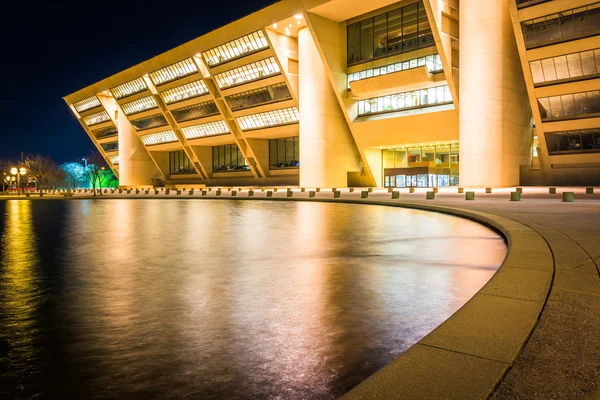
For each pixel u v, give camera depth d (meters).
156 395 3.80
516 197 27.11
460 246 11.28
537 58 43.75
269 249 11.62
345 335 5.08
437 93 50.78
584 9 40.28
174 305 6.53
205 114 73.12
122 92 85.38
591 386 2.94
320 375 4.10
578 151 46.19
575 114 44.75
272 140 73.25
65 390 3.91
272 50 57.84
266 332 5.25
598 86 42.31
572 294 5.12
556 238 9.70
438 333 3.92
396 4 51.59
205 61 66.88
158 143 87.12
